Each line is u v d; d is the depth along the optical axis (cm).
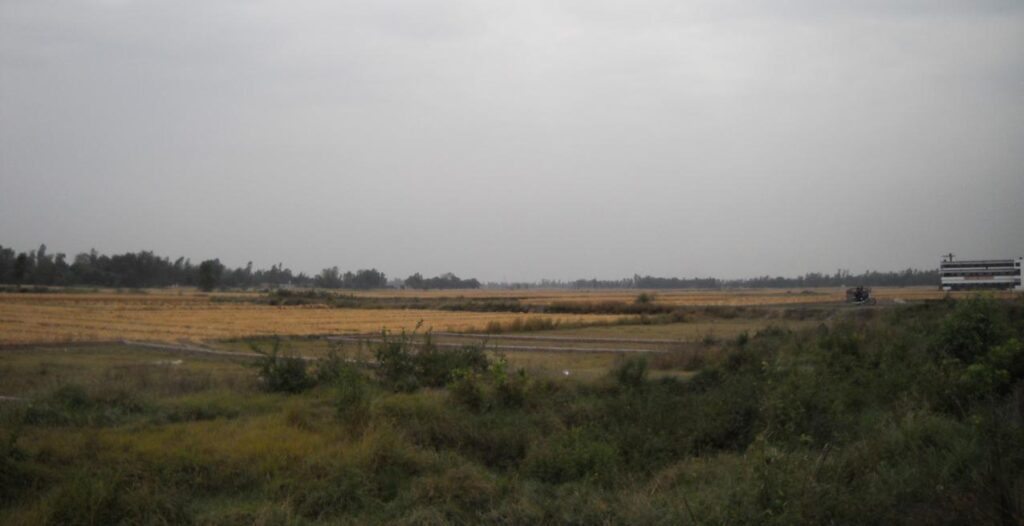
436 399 1545
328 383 1845
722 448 1237
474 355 2094
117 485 885
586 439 1175
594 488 977
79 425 1295
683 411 1383
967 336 1748
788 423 1159
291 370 1870
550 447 1137
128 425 1305
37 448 1060
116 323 6316
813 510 714
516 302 10462
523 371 1664
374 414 1288
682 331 5269
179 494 907
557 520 825
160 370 2581
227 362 3234
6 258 17412
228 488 993
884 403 1452
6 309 8350
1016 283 11244
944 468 856
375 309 9775
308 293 12975
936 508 754
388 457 1063
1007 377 1320
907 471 864
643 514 782
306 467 1019
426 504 901
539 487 973
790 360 1800
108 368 2700
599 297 15800
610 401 1512
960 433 1005
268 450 1105
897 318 3500
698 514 734
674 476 1027
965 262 11631
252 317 7512
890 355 1867
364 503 931
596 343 4238
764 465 785
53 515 821
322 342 4541
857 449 1000
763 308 7769
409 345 2141
